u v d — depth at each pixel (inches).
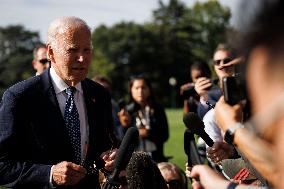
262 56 46.5
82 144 134.3
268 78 46.6
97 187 136.3
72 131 132.6
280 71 45.9
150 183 125.3
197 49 4350.4
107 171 131.3
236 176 108.3
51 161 129.9
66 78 129.6
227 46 50.1
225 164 111.9
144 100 297.9
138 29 4153.5
